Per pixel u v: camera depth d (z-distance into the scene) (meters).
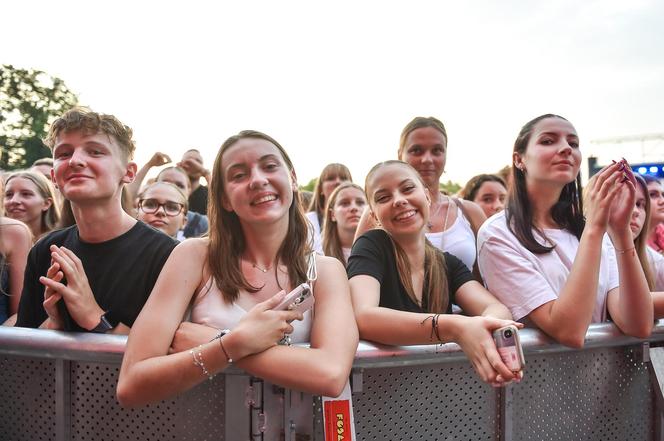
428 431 1.67
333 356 1.44
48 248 2.01
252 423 1.47
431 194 3.08
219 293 1.62
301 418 1.50
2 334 1.66
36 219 3.38
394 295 1.92
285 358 1.41
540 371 1.83
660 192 3.34
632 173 1.82
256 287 1.65
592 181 1.87
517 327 1.47
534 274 1.98
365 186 2.15
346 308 1.60
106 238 1.94
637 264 1.87
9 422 1.77
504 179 5.47
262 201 1.61
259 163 1.63
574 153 2.11
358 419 1.58
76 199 1.83
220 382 1.51
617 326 1.94
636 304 1.86
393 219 1.98
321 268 1.70
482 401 1.73
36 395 1.71
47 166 4.27
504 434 1.75
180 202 3.63
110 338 1.56
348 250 3.82
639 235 2.39
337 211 3.77
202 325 1.54
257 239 1.68
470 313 1.99
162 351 1.48
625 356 1.99
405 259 1.98
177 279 1.59
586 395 1.91
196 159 5.50
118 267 1.90
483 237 2.15
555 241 2.14
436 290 2.00
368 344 1.58
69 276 1.69
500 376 1.43
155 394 1.41
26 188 3.32
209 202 1.72
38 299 1.99
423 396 1.66
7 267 2.43
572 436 1.89
